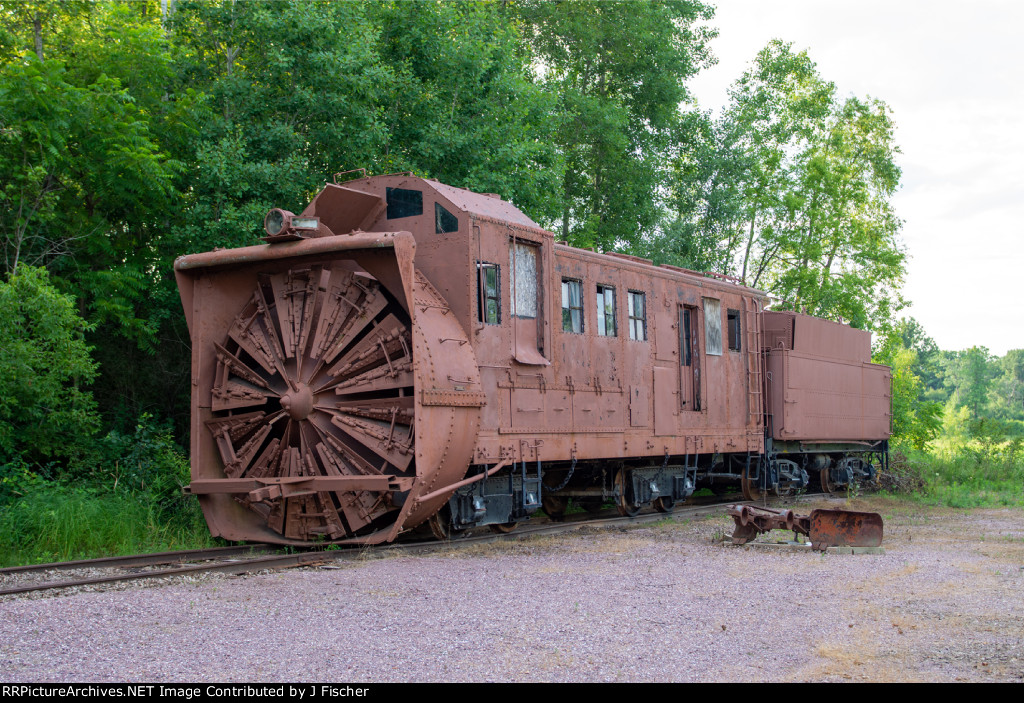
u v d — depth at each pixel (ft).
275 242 37.99
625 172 107.34
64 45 58.75
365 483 35.35
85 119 50.29
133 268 53.42
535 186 69.31
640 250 105.50
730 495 70.54
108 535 40.42
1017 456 95.40
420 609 24.99
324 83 57.21
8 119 47.80
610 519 51.06
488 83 68.95
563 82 103.86
